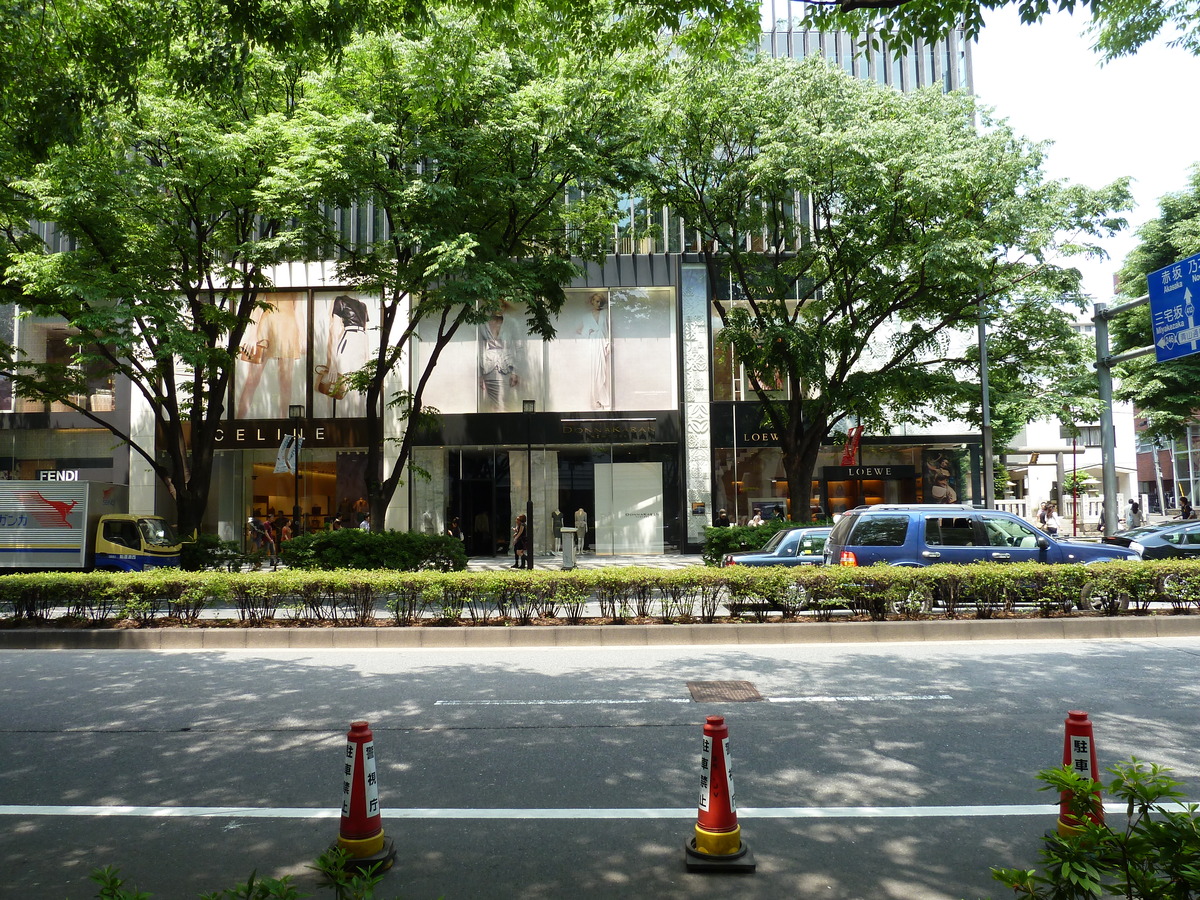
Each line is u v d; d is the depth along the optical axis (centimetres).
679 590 1198
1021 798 530
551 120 1634
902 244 1856
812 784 561
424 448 3016
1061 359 2188
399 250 1827
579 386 3028
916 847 458
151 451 2945
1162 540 1850
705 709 770
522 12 866
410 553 1841
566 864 442
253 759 635
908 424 2962
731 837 439
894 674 914
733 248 2064
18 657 1080
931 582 1194
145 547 2153
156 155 1750
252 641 1142
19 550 2133
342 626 1194
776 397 2977
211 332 2067
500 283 1680
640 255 3044
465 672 954
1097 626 1153
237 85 768
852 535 1367
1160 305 1465
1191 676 891
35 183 1589
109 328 1781
